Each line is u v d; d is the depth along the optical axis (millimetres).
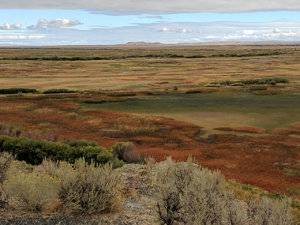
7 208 9539
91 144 25641
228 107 53125
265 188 22578
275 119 45125
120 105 55438
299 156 30453
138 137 37281
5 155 13977
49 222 8906
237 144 34406
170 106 54500
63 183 9984
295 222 11250
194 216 8102
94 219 9359
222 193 10008
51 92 69812
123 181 14141
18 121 43500
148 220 9695
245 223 7984
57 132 38500
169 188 9531
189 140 36125
